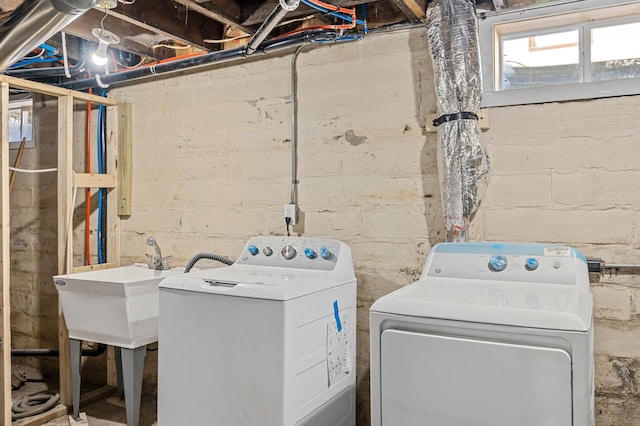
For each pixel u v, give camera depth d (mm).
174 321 2061
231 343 1937
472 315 1481
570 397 1357
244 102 2971
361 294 2615
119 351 3236
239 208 2986
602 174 2121
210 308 1983
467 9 2191
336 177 2691
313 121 2756
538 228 2230
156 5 2568
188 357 2023
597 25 2268
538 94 2215
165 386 2068
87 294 2684
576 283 1765
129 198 3361
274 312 1861
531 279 1849
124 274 2955
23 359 3848
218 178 3061
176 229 3207
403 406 1559
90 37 2748
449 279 1960
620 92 2082
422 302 1574
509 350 1416
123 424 2861
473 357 1459
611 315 2096
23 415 2844
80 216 3535
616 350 2086
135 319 2613
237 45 3012
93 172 3492
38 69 3043
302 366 1942
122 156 3373
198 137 3129
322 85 2730
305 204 2777
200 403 1995
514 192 2271
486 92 2316
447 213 2219
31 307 3762
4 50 2123
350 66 2656
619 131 2092
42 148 3695
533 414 1391
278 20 2199
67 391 3043
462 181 2191
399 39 2533
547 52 2543
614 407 2088
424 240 2479
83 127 3539
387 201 2566
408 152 2518
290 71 2824
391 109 2557
